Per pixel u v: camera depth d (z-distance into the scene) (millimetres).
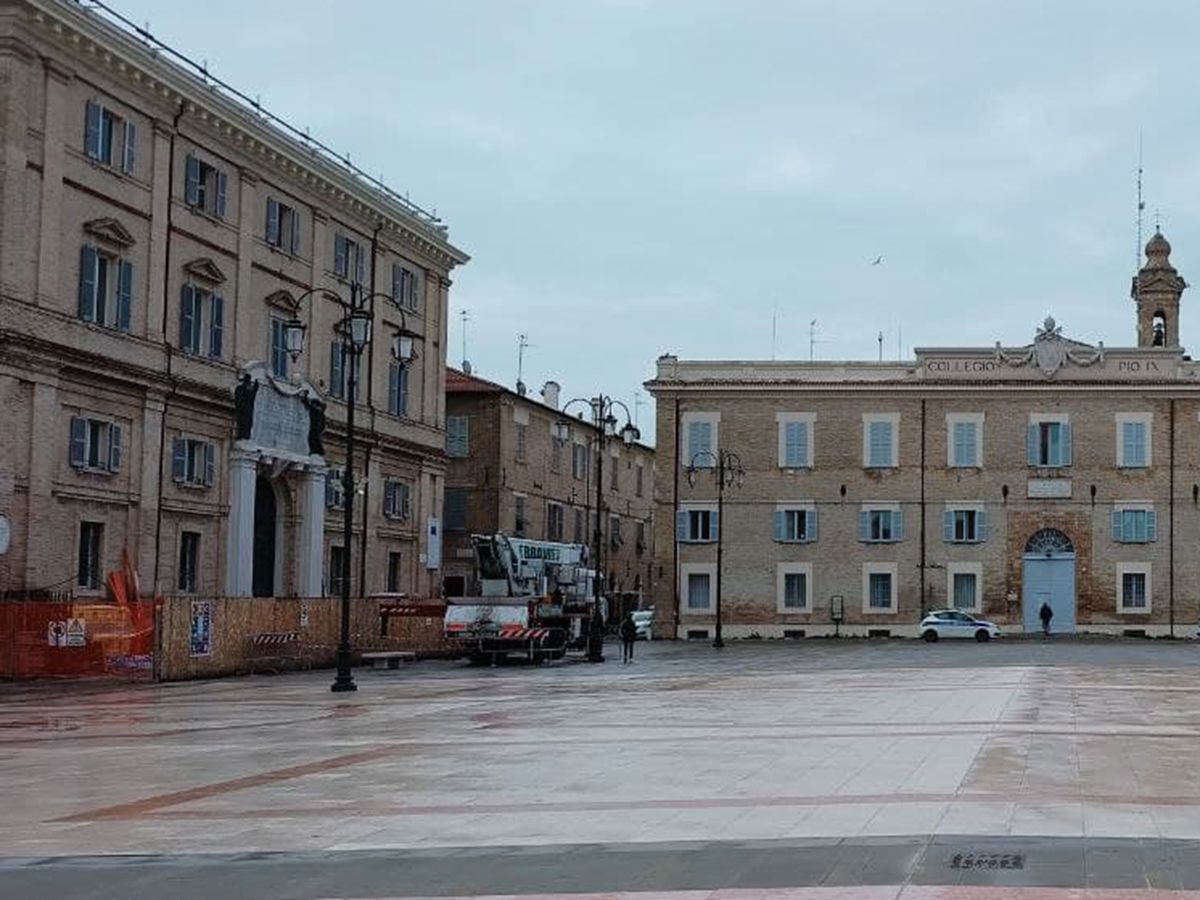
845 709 27016
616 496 95438
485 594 58062
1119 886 10055
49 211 40500
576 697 31672
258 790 16047
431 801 14906
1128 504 74375
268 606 43750
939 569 75375
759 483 76688
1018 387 74938
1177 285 81875
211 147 48500
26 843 12781
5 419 38656
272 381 51031
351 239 58125
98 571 42719
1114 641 70562
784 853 11531
